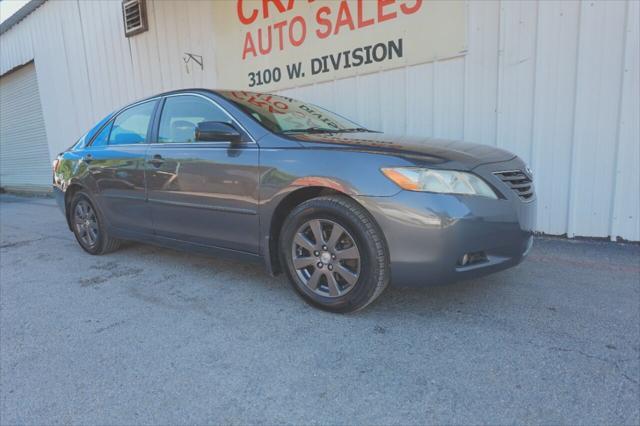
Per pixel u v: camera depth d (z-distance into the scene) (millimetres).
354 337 2387
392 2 4766
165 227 3479
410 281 2359
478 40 4270
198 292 3180
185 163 3193
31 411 1888
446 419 1716
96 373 2164
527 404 1782
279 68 5988
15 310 3016
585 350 2172
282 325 2568
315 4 5426
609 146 3824
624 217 3867
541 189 4188
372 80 5086
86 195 4258
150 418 1807
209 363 2201
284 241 2766
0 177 13969
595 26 3705
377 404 1825
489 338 2320
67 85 10117
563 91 3930
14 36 11531
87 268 3953
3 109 13117
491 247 2373
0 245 5168
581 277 3150
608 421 1669
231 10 6410
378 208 2340
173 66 7578
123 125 3957
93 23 9000
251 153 2846
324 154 2561
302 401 1867
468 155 2527
